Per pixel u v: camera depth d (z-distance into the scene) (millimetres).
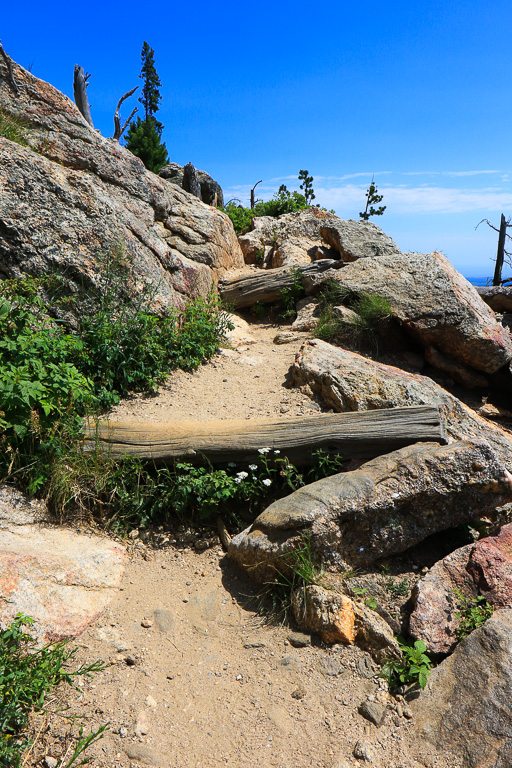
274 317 9758
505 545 3861
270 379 6664
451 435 5543
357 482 4062
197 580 3975
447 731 2873
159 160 28312
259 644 3463
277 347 8172
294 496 4105
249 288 9789
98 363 5707
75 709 2908
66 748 2701
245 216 15031
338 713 3043
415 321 7574
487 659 3082
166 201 9297
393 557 4059
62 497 4184
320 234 11164
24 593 3285
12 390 3965
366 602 3629
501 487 4090
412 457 4207
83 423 4695
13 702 2645
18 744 2631
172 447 4574
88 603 3527
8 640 2938
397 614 3572
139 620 3553
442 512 4078
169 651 3375
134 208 7949
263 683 3211
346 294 8430
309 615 3545
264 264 12602
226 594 3863
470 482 4047
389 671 3229
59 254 6090
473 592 3600
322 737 2902
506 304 11328
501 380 7594
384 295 8039
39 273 5953
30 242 5949
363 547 3936
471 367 7574
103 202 6773
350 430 4684
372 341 7816
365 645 3387
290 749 2834
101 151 8055
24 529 3840
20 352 4332
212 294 8648
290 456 4664
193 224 9938
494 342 7344
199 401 5922
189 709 3021
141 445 4586
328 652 3389
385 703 3082
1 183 5945
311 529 3756
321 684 3205
